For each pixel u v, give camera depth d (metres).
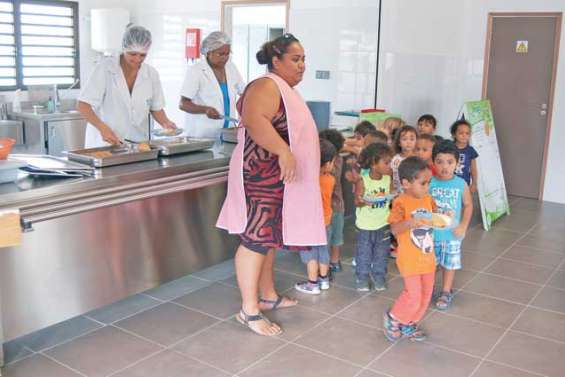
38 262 2.55
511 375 2.59
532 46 6.04
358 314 3.21
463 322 3.13
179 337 2.90
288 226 2.80
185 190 3.18
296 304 3.32
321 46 6.31
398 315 2.86
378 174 3.41
